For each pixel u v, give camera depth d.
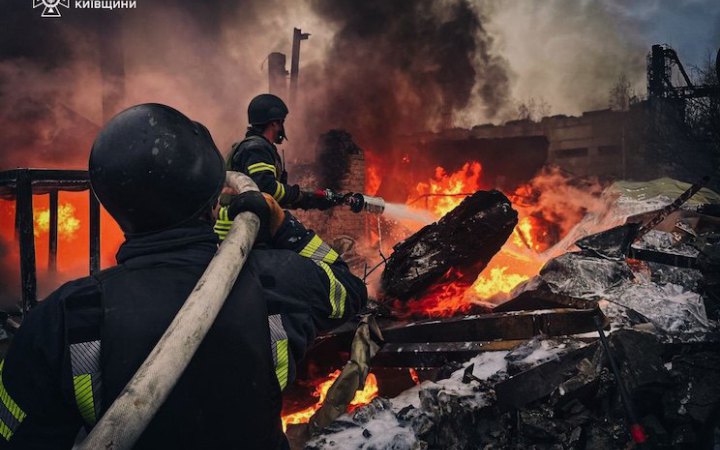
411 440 2.98
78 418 1.12
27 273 4.06
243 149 3.53
